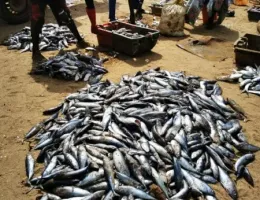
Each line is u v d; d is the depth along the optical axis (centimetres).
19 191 186
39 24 339
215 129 227
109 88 274
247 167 205
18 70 334
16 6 469
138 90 263
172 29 431
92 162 190
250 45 363
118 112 232
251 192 186
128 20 489
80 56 339
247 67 327
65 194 175
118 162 188
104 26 388
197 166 196
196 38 427
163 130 217
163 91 263
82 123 224
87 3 365
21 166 204
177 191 179
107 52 374
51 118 242
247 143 219
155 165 191
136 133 214
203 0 451
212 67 344
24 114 257
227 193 184
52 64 320
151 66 341
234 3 615
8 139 229
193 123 228
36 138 227
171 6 432
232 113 254
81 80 314
